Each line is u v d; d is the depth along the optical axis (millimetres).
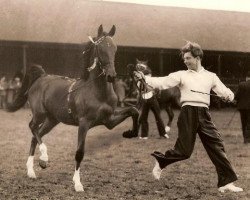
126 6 36031
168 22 35969
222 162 6668
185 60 6820
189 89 6699
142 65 11734
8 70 29766
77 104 7211
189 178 7930
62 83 8102
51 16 31688
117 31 33281
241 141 13297
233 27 37438
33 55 30297
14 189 7074
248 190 6965
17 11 31125
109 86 7094
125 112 7246
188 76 6742
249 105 12562
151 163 9477
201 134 6730
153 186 7297
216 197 6531
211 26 36875
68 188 7148
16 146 11750
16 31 29609
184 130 6691
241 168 8922
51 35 30188
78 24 32156
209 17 37844
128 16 35156
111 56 6922
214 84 6816
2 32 29188
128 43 32188
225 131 16000
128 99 25953
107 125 7254
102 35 7125
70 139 13164
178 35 34781
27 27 30219
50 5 32500
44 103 8258
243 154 10703
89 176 8117
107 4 35469
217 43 35062
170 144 12398
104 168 8914
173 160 6793
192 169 8766
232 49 34469
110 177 8031
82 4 33656
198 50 6770
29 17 31047
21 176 8109
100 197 6559
